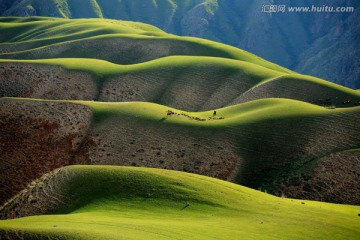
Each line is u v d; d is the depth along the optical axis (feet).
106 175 171.53
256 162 233.96
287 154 237.25
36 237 96.53
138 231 110.01
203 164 233.35
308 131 255.29
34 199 168.25
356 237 127.65
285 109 289.94
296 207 155.12
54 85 364.38
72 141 256.11
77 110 286.05
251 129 261.44
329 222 138.51
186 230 116.16
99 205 148.15
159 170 177.47
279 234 121.39
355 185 210.79
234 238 113.70
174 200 147.84
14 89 347.97
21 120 264.72
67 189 168.66
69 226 111.14
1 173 217.36
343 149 237.66
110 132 264.93
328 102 358.23
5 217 163.73
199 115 308.19
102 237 98.48
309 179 214.90
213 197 152.35
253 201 154.30
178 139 254.68
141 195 152.87
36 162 232.12
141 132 263.49
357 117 268.41
